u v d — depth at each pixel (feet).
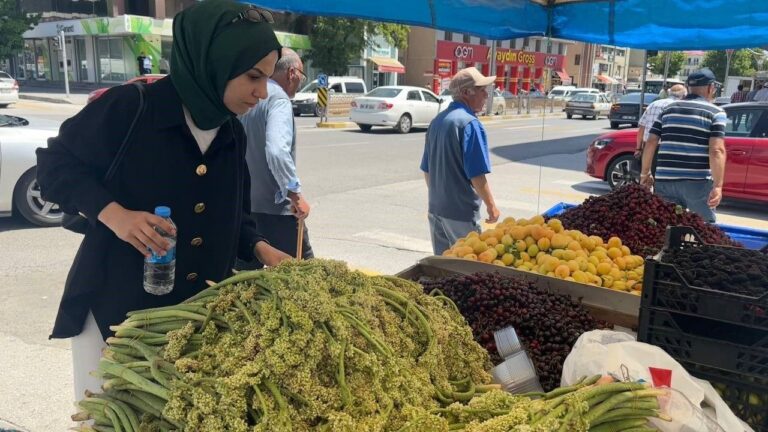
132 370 4.78
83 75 104.42
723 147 15.76
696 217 10.89
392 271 17.72
